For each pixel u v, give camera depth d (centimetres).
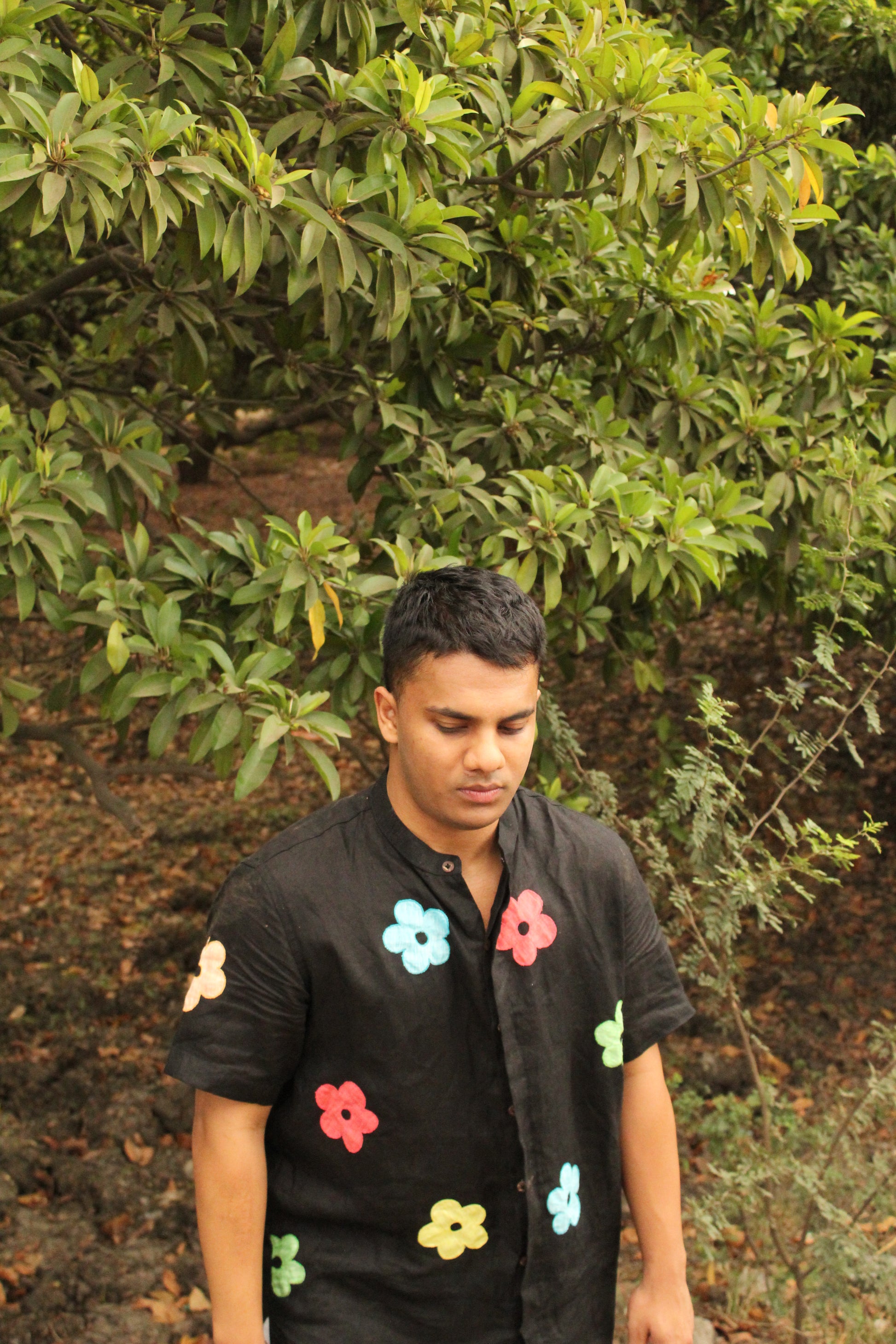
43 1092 482
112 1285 377
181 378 320
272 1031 138
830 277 505
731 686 714
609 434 331
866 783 665
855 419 367
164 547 337
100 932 626
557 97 257
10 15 223
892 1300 272
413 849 140
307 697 258
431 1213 142
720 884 271
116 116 229
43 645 771
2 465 259
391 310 256
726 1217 317
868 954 555
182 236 246
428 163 254
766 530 367
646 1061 159
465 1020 141
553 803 156
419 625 132
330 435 1744
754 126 257
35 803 798
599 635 340
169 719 263
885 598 409
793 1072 479
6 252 626
